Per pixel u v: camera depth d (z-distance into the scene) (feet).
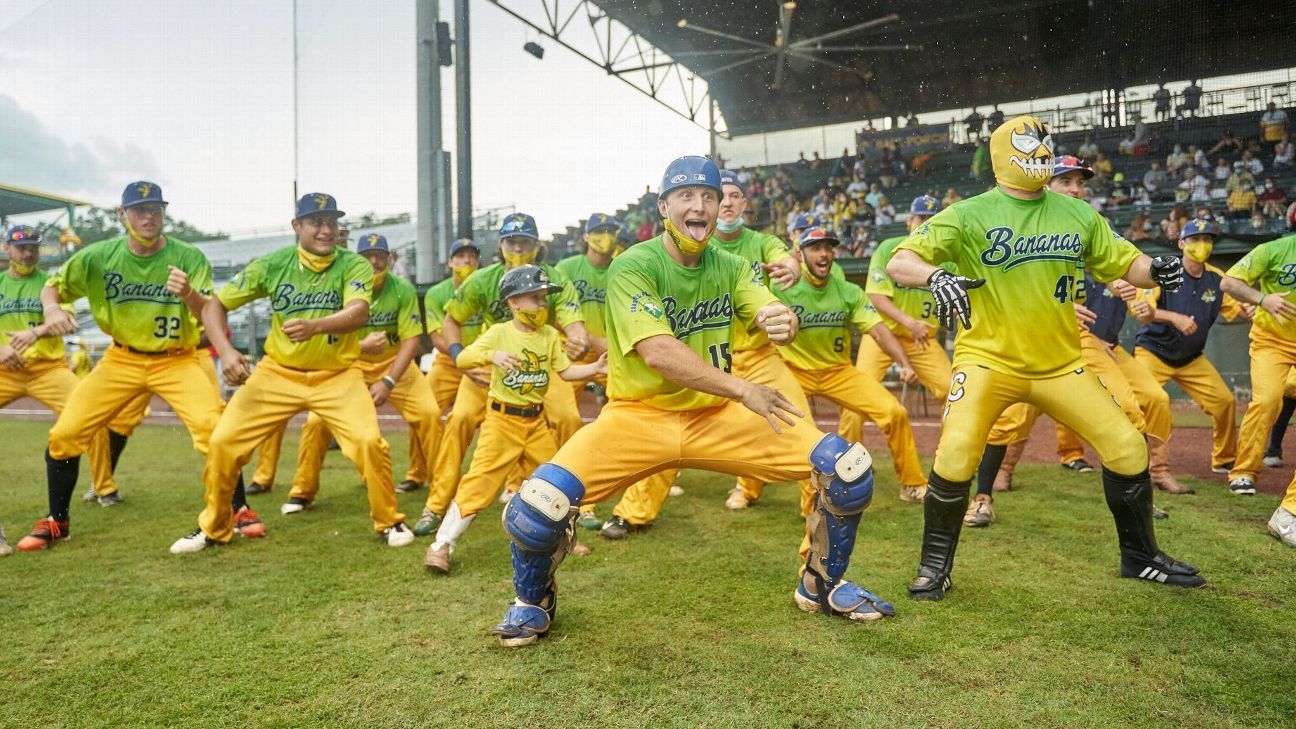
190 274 17.43
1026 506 18.76
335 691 9.50
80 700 9.42
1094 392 12.68
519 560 10.62
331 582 13.97
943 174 68.03
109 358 17.69
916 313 21.83
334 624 11.81
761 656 10.19
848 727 8.36
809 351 19.75
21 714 9.09
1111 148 60.49
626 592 12.96
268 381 16.40
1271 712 8.51
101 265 16.96
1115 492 12.76
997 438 16.90
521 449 15.61
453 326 20.18
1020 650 10.18
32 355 21.11
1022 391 12.75
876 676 9.52
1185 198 55.42
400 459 29.19
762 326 10.43
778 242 17.67
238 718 8.87
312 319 15.40
